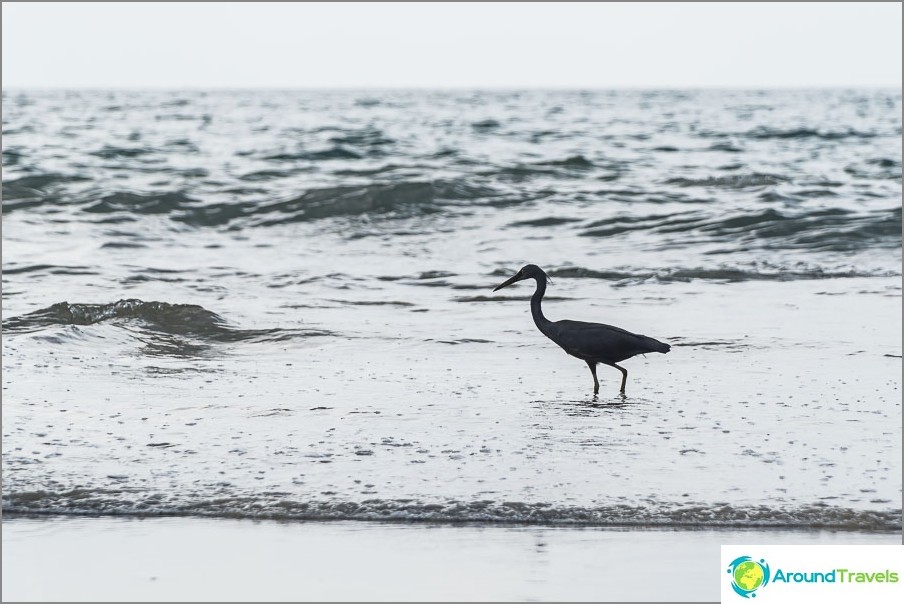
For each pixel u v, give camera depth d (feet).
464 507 34.27
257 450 40.47
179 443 41.42
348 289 88.58
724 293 83.82
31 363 56.13
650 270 95.50
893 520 33.35
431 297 84.23
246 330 68.33
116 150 249.55
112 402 48.42
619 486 36.24
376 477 37.17
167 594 27.63
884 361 58.18
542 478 37.09
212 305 78.84
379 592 27.68
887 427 43.98
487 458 39.50
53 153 238.07
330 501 34.86
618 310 77.05
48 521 33.42
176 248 113.91
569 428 44.01
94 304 73.31
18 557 30.32
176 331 68.03
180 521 33.40
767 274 92.38
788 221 119.34
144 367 56.80
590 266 99.30
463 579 28.63
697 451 40.45
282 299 82.53
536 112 563.89
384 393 50.93
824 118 481.46
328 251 112.88
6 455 39.52
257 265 102.27
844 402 48.73
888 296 80.64
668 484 36.45
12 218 129.90
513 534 32.24
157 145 276.00
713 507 34.27
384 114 535.19
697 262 100.63
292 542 31.53
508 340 65.98
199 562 29.89
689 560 30.17
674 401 49.34
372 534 32.22
